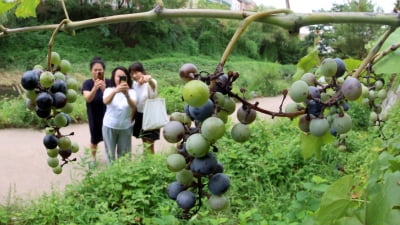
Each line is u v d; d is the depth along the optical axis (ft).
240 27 2.85
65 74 4.99
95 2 95.09
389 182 3.33
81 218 15.19
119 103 19.48
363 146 21.56
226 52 2.78
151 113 20.58
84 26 3.67
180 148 3.13
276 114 3.05
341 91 3.15
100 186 17.30
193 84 2.61
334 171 19.07
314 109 3.23
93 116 20.98
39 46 81.97
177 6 78.48
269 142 22.66
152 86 20.88
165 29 99.09
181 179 3.16
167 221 13.76
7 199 17.26
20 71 70.03
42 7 88.17
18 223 15.62
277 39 114.83
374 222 3.28
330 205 3.81
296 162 20.03
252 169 18.95
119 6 95.40
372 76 5.41
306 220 5.69
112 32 96.02
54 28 3.80
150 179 18.07
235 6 80.23
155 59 91.09
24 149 26.89
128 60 92.58
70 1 89.56
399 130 11.94
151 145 21.66
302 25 2.97
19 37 79.82
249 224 13.65
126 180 17.51
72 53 85.15
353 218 3.58
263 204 16.01
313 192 15.49
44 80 4.50
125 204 16.75
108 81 20.86
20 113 34.01
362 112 29.58
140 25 97.86
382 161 6.29
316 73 4.14
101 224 14.37
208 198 3.12
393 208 3.22
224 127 2.79
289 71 78.13
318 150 5.00
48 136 4.88
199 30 108.17
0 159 24.43
